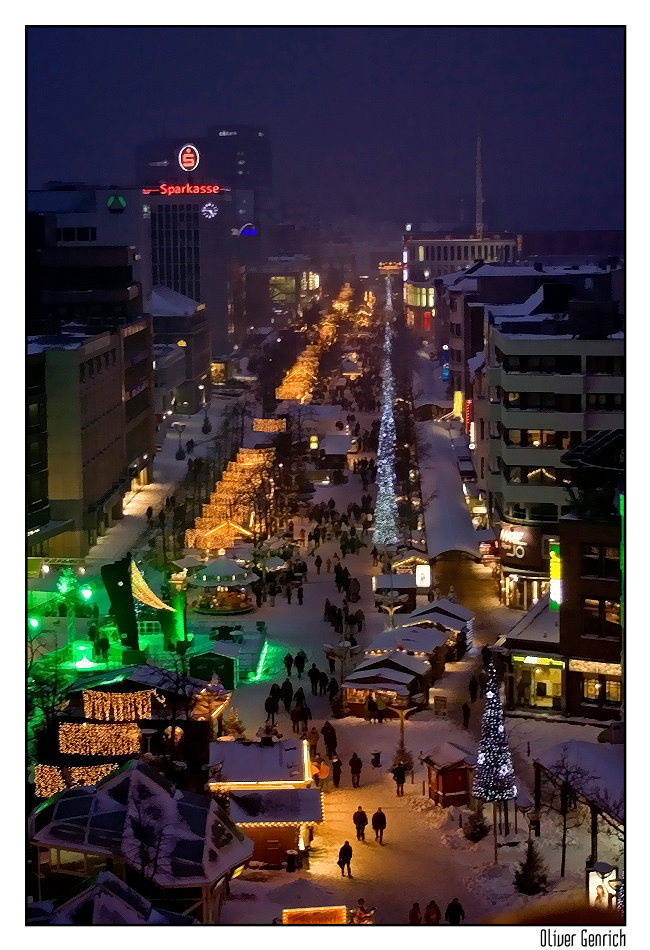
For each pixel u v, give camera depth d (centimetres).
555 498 12225
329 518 15900
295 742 7862
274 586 12650
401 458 18588
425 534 14900
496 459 13500
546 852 7062
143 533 15300
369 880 6731
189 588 12825
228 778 7419
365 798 7862
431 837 7288
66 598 10875
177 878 5934
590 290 14912
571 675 9162
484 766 7219
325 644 11075
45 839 6166
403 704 8988
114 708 7781
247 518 13988
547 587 12194
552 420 12269
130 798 6275
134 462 17875
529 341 12381
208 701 8200
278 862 6956
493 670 7369
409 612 12012
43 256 19225
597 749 7331
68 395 14375
